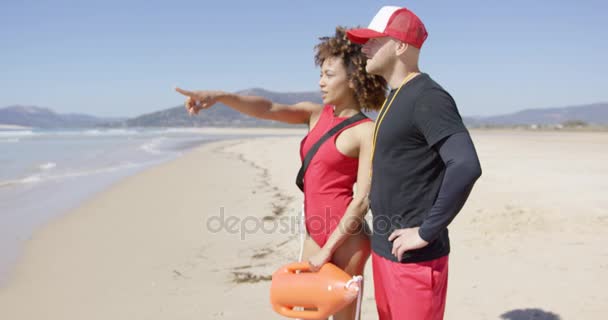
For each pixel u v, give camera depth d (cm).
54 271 527
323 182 259
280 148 2691
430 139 200
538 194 819
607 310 371
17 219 787
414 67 223
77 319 401
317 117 289
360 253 259
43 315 411
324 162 256
